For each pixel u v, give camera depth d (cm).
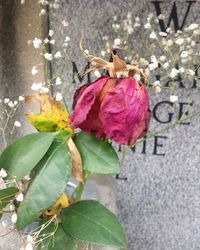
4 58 32
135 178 36
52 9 31
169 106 32
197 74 31
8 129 34
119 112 16
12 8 31
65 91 30
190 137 34
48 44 32
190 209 37
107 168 18
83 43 31
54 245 19
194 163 35
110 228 19
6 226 22
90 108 17
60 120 20
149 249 39
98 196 28
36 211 18
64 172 18
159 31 30
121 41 30
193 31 28
